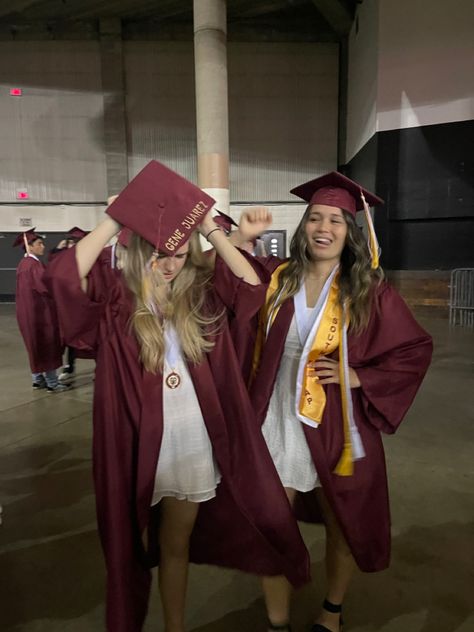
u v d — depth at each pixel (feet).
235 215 42.93
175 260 4.56
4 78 41.22
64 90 41.34
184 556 5.34
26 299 15.94
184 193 4.39
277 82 41.32
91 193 42.70
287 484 5.41
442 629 6.16
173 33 40.78
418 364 5.24
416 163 31.65
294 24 40.63
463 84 29.76
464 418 13.89
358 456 5.32
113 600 4.55
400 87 31.30
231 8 38.65
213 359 4.92
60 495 9.68
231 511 5.58
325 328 5.18
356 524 5.37
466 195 30.81
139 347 4.66
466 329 28.02
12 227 42.98
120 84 41.06
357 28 37.19
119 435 4.66
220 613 6.50
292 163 42.32
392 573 7.23
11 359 22.06
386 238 33.12
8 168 42.32
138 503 4.73
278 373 5.46
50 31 40.65
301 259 5.48
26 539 8.21
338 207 5.21
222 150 29.81
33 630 6.20
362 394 5.34
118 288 4.64
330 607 5.93
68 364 18.44
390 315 5.22
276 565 5.47
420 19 30.01
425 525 8.49
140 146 42.29
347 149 41.22
